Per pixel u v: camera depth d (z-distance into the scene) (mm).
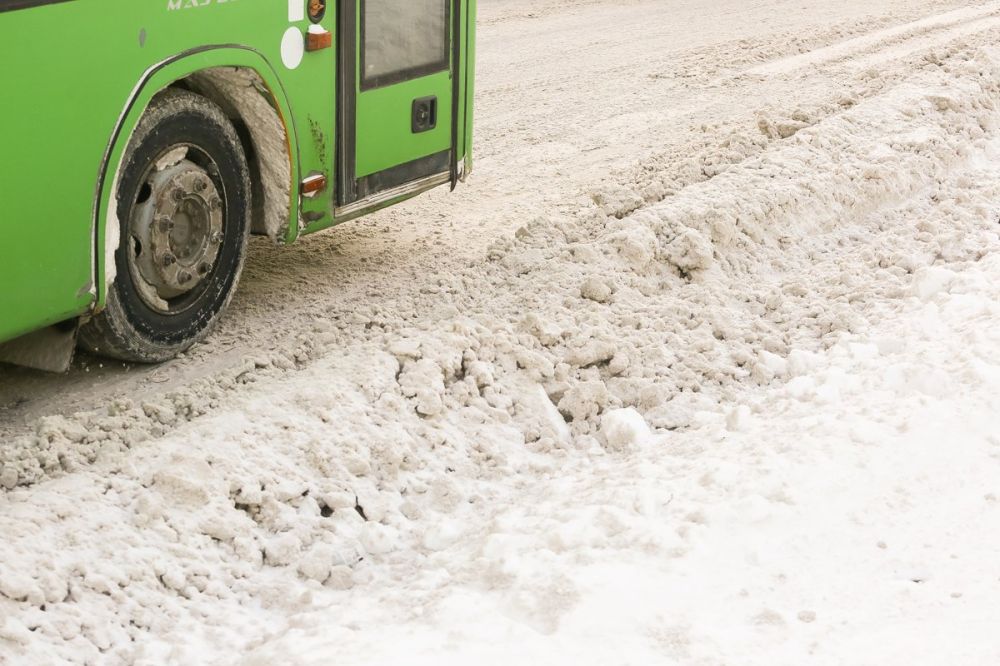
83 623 3793
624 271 6508
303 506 4539
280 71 5633
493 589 3828
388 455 4816
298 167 5879
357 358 5406
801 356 5664
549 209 8109
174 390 5270
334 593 4191
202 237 5559
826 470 4270
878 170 8062
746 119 10047
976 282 6035
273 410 4945
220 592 4102
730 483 4262
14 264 4582
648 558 3885
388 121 6395
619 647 3428
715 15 16172
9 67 4398
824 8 16578
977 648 3307
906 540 3885
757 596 3668
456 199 8328
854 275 6629
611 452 5145
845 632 3443
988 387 4715
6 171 4465
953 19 15500
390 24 6273
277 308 6266
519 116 10727
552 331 5746
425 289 6445
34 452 4613
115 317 5215
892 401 4758
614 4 17141
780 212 7371
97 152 4797
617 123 10484
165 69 5020
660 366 5711
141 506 4289
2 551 3904
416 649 3459
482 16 15922
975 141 9227
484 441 5094
